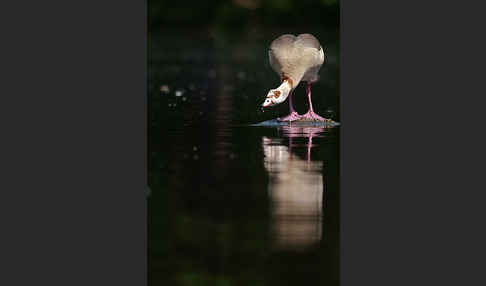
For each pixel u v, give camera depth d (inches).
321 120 647.1
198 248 346.6
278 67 647.1
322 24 1972.2
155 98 815.7
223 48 1604.3
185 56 1414.9
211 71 1135.0
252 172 462.3
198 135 581.6
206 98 820.0
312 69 653.3
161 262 334.0
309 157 501.7
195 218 381.7
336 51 1430.9
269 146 536.1
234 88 920.3
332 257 338.6
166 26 2080.5
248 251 343.9
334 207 397.4
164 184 436.8
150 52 1509.6
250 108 737.6
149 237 357.7
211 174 458.3
